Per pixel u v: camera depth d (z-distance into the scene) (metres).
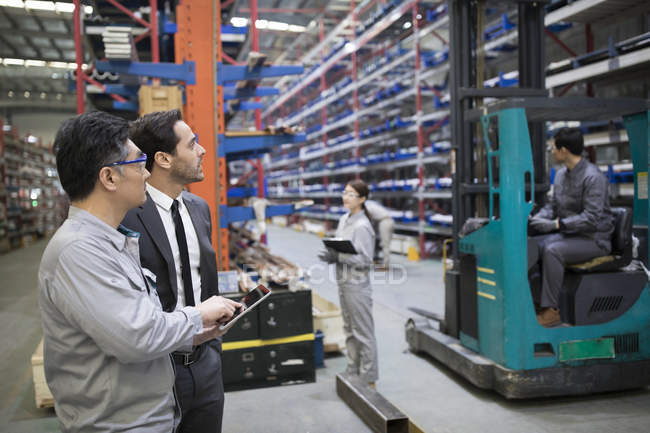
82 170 1.11
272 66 4.31
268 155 22.36
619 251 3.41
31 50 12.55
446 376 3.78
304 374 3.68
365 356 3.35
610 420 2.92
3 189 12.89
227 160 6.11
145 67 3.96
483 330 3.39
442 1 8.16
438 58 8.45
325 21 12.06
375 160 10.98
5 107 19.77
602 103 3.15
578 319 3.18
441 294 6.54
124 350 1.04
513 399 3.29
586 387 3.16
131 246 1.24
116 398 1.11
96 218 1.13
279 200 4.67
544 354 3.14
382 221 7.57
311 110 14.77
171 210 1.70
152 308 1.11
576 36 6.56
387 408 2.72
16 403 3.53
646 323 3.27
